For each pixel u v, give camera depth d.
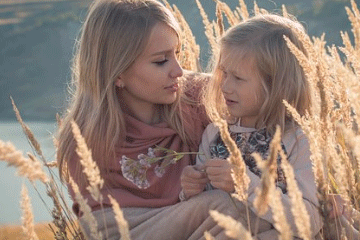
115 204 1.38
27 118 114.88
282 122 2.49
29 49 124.06
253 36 2.55
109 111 2.64
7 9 135.25
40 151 2.46
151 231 2.42
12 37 124.00
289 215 2.21
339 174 1.68
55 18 125.25
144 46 2.62
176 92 2.77
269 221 2.27
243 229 1.15
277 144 1.38
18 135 82.88
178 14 3.28
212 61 3.16
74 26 123.00
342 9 86.31
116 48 2.64
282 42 2.55
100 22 2.70
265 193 1.36
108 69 2.66
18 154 1.37
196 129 2.80
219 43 2.73
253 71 2.52
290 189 1.34
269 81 2.54
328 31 82.62
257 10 3.27
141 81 2.66
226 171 2.22
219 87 2.74
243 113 2.56
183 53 3.28
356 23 2.39
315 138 1.81
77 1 135.38
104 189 2.60
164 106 2.77
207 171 2.26
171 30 2.69
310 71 2.01
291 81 2.54
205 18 3.32
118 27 2.65
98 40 2.69
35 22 127.12
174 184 2.63
